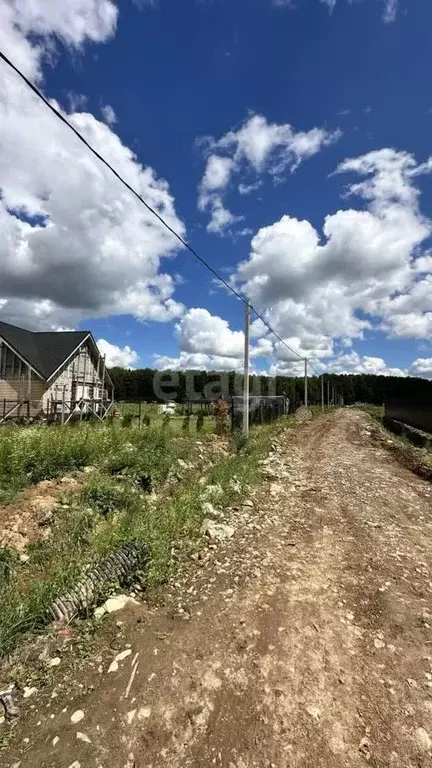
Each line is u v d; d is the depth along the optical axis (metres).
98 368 28.02
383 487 8.83
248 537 5.58
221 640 3.28
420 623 3.59
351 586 4.25
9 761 2.21
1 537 4.85
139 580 4.11
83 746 2.30
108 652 3.10
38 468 7.31
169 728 2.43
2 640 3.03
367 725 2.46
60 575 3.88
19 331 24.36
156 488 7.33
